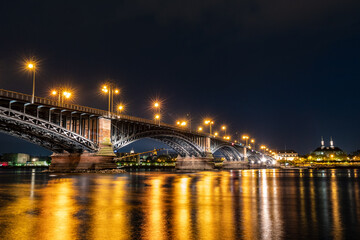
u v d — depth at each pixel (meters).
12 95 56.94
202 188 32.94
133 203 20.72
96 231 12.66
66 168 77.56
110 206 19.38
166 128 105.75
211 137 142.88
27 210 17.80
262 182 43.81
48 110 65.12
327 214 16.61
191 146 129.12
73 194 26.36
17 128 65.00
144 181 45.06
